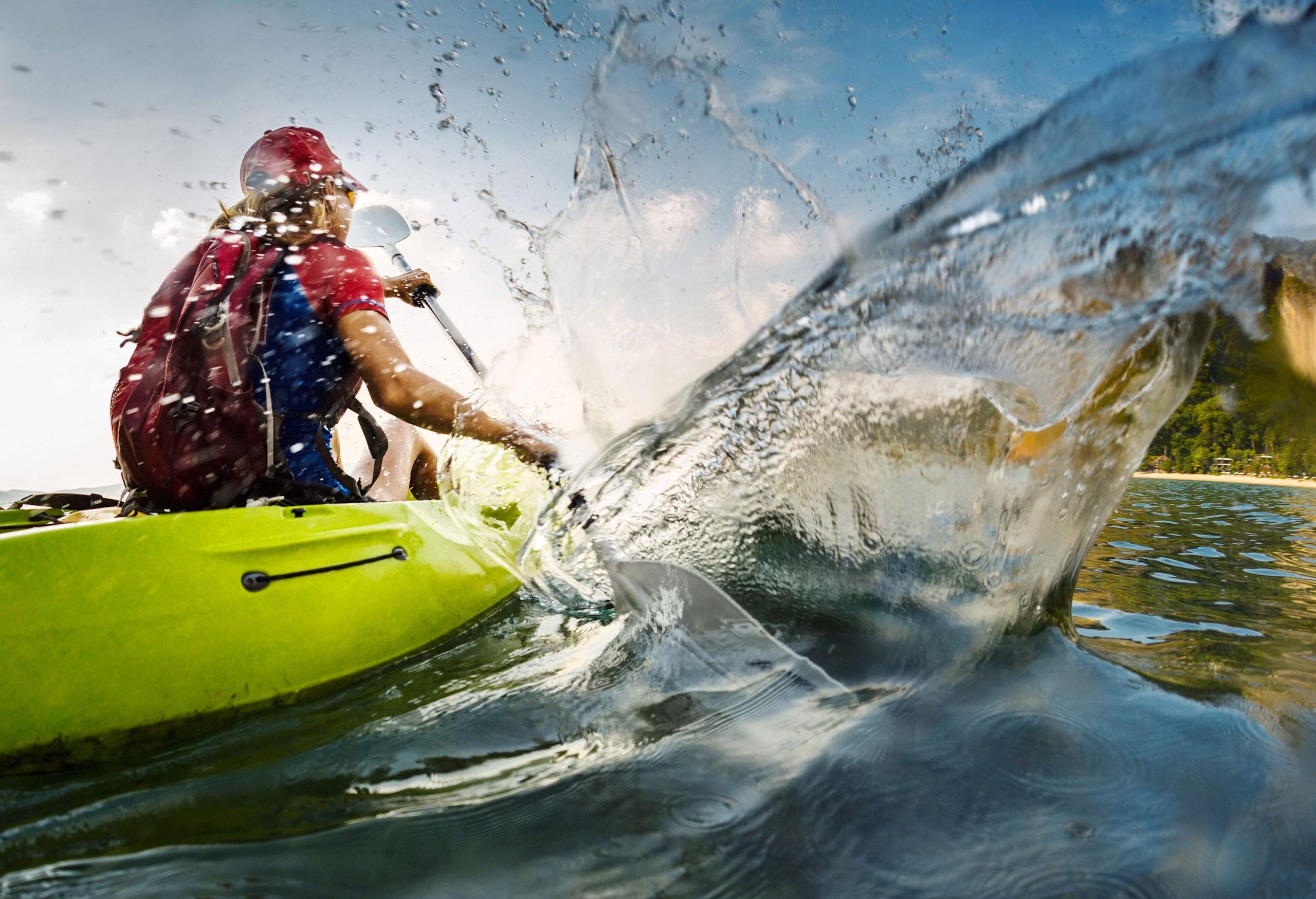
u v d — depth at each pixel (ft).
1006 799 2.71
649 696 3.68
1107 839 2.49
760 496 4.41
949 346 3.58
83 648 3.50
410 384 5.00
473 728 3.48
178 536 4.02
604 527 4.98
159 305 4.79
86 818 2.83
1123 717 3.30
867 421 4.03
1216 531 9.69
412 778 3.06
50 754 3.27
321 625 4.18
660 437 4.77
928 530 4.03
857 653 3.86
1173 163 2.74
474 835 2.62
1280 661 4.22
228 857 2.52
